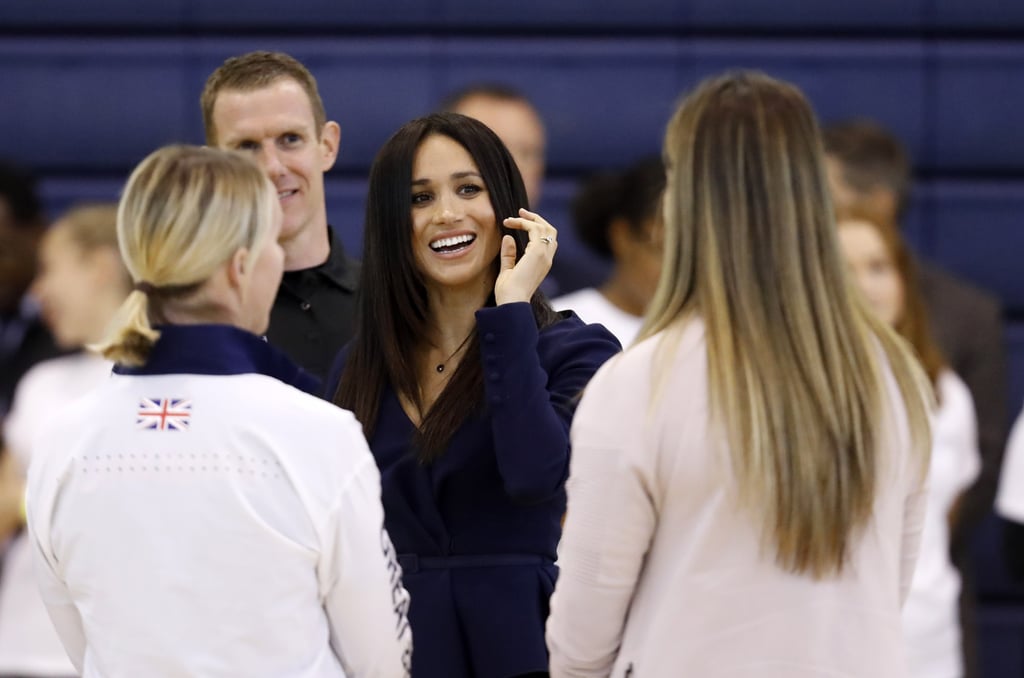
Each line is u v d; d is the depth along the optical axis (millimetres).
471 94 13555
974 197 16344
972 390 13367
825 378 6941
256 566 6910
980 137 16297
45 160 16297
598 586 7062
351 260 10328
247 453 6977
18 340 13836
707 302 7059
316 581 7070
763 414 6859
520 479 7641
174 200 7090
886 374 7164
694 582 6953
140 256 7113
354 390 8422
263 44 16219
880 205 12789
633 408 7012
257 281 7293
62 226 11719
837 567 6926
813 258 7062
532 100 16234
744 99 7191
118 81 16250
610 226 13172
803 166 7109
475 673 7996
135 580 6953
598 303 13172
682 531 7008
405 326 8422
